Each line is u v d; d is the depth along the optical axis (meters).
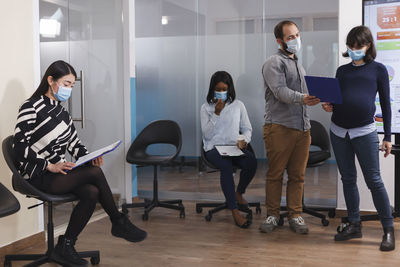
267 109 3.67
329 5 4.44
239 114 4.22
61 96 2.83
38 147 2.80
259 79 4.71
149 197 5.09
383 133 3.62
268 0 4.62
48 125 2.81
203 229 3.83
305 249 3.24
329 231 3.71
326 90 3.10
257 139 4.75
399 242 3.36
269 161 3.72
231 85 4.22
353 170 3.41
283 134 3.57
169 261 3.03
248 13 4.70
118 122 4.77
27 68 3.33
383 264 2.92
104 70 4.50
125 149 4.87
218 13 4.79
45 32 3.69
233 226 3.92
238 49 4.76
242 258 3.07
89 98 4.27
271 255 3.12
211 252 3.21
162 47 4.96
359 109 3.21
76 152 3.06
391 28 3.55
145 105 5.02
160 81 4.99
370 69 3.24
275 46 4.64
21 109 2.74
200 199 4.95
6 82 3.15
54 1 3.79
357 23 3.97
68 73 2.83
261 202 4.77
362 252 3.16
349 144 3.35
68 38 3.96
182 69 4.93
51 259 2.80
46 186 2.69
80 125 4.13
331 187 4.52
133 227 2.94
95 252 2.98
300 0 4.53
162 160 4.32
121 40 4.79
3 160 3.13
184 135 4.97
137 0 4.96
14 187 2.67
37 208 3.41
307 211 4.05
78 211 2.76
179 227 3.91
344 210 4.16
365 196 4.07
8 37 3.16
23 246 3.28
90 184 2.84
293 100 3.35
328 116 4.53
